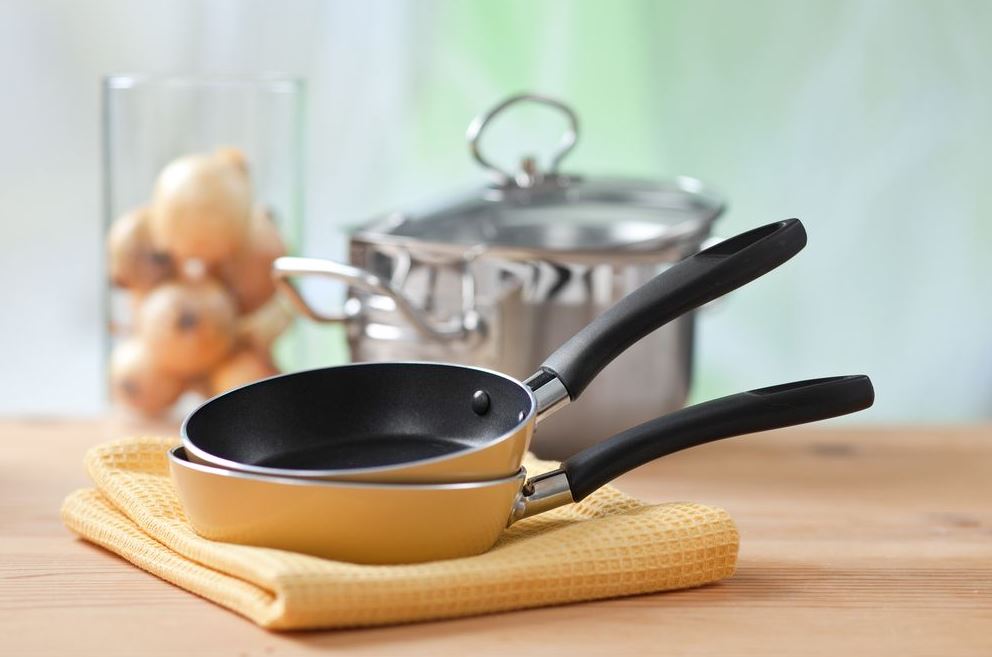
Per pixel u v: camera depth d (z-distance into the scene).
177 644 0.59
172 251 1.05
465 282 0.96
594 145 1.64
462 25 1.61
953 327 1.71
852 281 1.70
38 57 1.59
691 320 1.03
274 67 1.61
